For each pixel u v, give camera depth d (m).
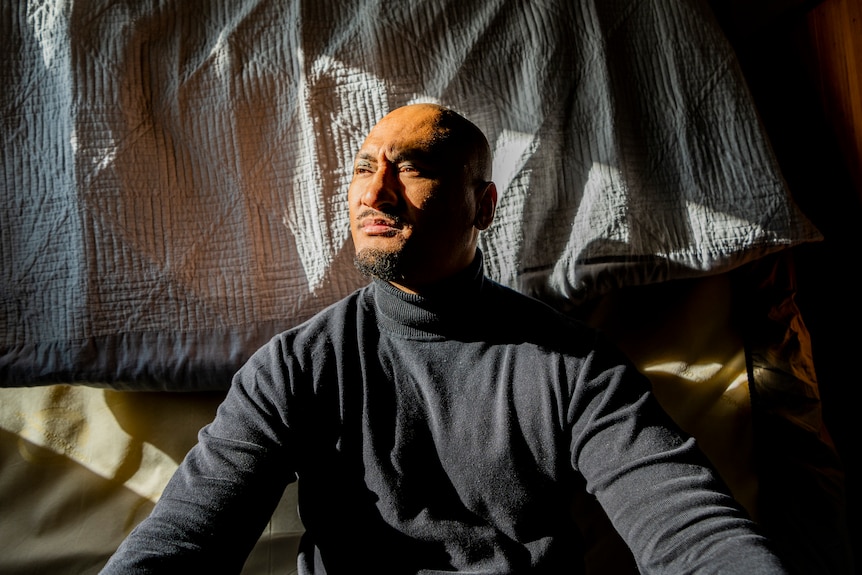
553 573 0.80
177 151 1.15
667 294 1.24
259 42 1.20
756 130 1.21
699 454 0.77
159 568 0.67
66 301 1.06
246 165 1.16
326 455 0.83
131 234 1.10
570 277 1.14
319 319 0.91
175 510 0.73
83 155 1.09
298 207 1.16
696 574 0.66
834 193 1.32
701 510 0.70
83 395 1.13
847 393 1.32
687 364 1.21
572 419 0.82
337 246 1.14
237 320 1.10
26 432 1.10
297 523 1.12
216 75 1.18
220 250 1.13
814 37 1.35
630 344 1.22
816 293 1.37
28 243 1.08
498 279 1.14
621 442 0.78
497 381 0.84
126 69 1.14
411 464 0.81
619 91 1.22
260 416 0.81
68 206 1.08
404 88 1.20
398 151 0.83
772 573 0.62
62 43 1.13
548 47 1.23
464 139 0.87
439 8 1.24
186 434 1.13
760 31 1.47
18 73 1.13
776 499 1.19
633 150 1.20
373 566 0.78
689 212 1.18
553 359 0.85
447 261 0.85
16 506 1.08
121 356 1.06
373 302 0.93
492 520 0.81
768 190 1.18
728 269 1.16
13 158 1.10
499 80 1.23
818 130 1.35
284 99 1.19
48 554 1.06
